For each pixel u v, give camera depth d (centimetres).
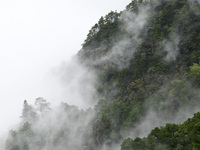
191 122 2847
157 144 2847
